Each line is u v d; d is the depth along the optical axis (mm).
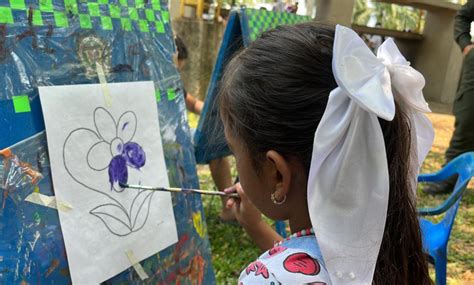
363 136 700
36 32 964
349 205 713
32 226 924
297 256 756
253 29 2379
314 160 701
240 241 2676
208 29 6156
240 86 801
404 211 779
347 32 695
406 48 8859
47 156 961
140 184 1171
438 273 1876
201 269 1391
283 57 763
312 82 746
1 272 866
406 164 778
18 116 916
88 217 1033
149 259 1190
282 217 829
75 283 991
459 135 3678
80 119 1026
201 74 6164
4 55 906
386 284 760
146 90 1212
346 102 699
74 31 1040
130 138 1152
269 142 768
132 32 1191
